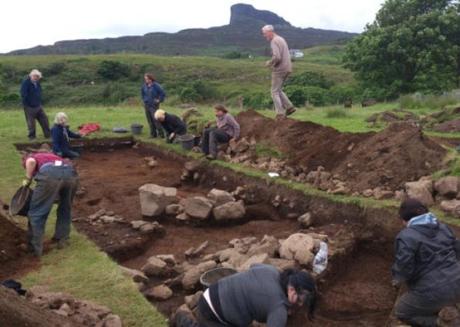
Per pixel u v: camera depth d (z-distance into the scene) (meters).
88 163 14.35
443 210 8.46
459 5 40.19
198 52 167.38
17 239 7.73
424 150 10.22
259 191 10.91
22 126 17.56
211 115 17.45
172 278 7.41
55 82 62.91
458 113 16.05
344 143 11.45
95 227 9.27
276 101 13.80
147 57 82.50
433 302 5.48
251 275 4.50
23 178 11.40
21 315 4.63
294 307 4.46
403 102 21.78
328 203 9.62
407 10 40.69
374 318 6.79
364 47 38.84
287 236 8.72
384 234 8.65
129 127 17.27
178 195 11.32
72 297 5.97
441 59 38.25
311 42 199.25
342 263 8.02
